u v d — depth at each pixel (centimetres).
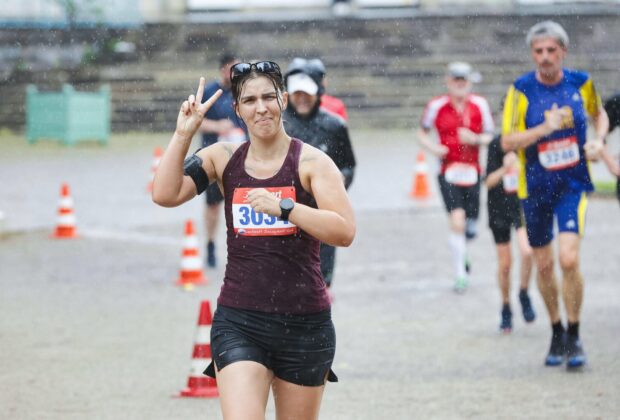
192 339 2123
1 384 1789
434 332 2180
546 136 1866
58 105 6981
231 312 1127
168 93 8012
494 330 2200
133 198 4362
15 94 7962
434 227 3647
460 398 1689
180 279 2714
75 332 2181
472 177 2673
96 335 2156
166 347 2055
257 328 1117
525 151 1894
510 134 1883
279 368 1135
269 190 1127
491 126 2695
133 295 2564
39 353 2006
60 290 2619
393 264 2975
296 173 1126
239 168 1137
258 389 1088
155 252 3175
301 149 1135
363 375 1844
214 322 1139
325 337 1140
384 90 8031
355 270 2891
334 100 2134
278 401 1151
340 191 1122
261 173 1130
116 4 8462
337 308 2420
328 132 1959
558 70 1872
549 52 1852
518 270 2830
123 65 8219
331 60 8262
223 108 2972
